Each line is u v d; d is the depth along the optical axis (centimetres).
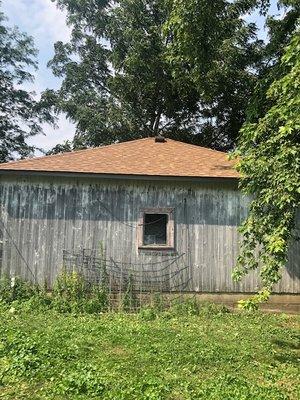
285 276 1491
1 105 4009
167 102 3250
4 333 953
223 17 1536
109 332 1053
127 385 710
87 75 3634
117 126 3341
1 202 1454
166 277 1458
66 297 1356
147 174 1447
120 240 1464
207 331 1141
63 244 1451
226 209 1501
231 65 2845
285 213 920
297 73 983
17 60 4059
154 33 3141
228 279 1472
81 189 1477
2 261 1430
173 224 1479
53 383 711
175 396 693
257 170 981
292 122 919
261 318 1343
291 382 796
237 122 3216
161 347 950
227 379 773
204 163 1599
